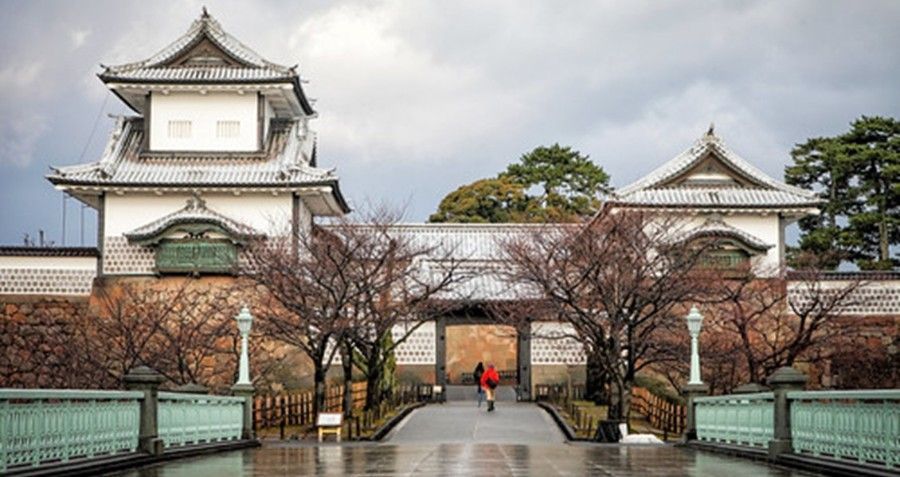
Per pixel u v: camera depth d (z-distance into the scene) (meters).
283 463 23.38
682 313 49.56
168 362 44.41
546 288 42.28
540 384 57.59
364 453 27.94
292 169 53.16
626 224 45.75
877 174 73.06
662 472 20.75
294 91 55.44
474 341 69.75
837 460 19.48
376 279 46.22
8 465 15.83
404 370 58.38
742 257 53.47
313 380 52.91
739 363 47.62
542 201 87.62
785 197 56.38
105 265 52.66
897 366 52.78
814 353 52.72
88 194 53.59
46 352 51.53
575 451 29.08
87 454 19.33
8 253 51.97
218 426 29.23
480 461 24.31
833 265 72.06
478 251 60.47
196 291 51.56
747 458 24.83
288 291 44.09
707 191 57.12
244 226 51.69
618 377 40.59
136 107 58.19
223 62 55.62
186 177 53.28
